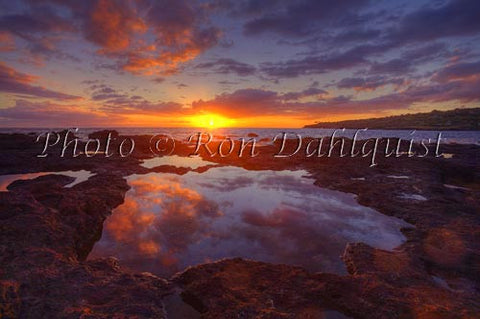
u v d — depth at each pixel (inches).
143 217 495.8
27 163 1014.4
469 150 1433.3
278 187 739.4
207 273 302.7
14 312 202.7
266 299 255.1
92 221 448.1
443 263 327.0
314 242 398.0
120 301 241.4
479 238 384.8
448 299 250.1
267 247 381.1
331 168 983.0
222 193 670.5
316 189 719.1
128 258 347.3
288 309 245.4
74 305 224.8
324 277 293.6
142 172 951.6
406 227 454.6
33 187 557.0
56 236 348.5
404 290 265.0
